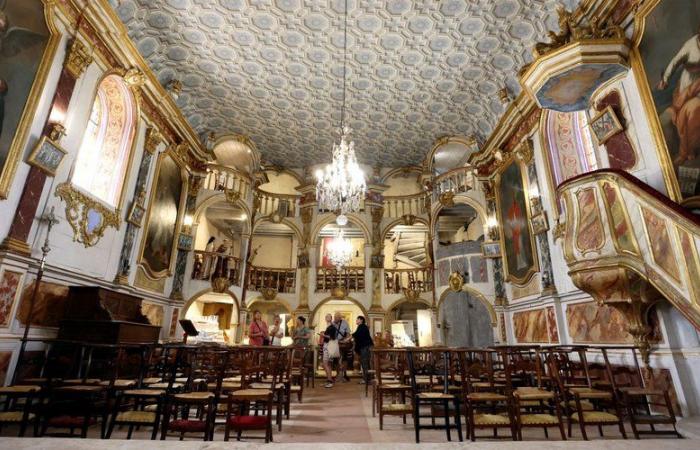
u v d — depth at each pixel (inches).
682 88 198.8
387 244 751.7
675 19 204.7
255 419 156.4
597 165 274.4
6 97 211.8
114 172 335.9
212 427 149.9
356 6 341.7
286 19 355.3
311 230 611.5
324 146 590.9
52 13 242.2
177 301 438.3
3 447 70.0
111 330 241.4
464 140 535.8
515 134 406.9
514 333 414.3
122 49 310.8
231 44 383.6
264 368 179.6
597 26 234.4
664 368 203.3
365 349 372.2
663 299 201.0
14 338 211.8
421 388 234.7
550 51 229.8
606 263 191.5
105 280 311.0
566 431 185.5
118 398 154.4
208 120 508.7
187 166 473.7
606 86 249.8
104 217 308.5
